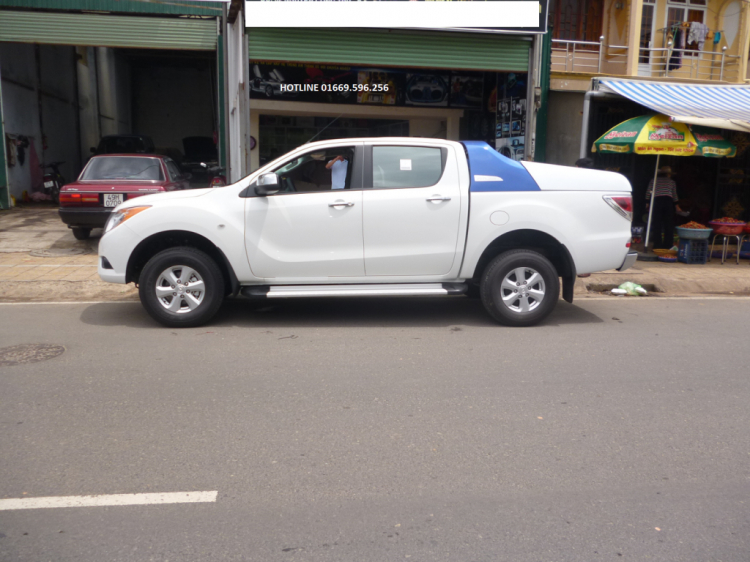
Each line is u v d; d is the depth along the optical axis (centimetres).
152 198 666
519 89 1361
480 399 463
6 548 278
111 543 283
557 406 452
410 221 656
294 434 398
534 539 290
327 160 670
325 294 654
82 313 726
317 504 317
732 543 289
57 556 273
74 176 2075
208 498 321
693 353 595
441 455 372
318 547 282
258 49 1186
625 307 816
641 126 1096
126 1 1371
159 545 282
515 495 328
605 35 1480
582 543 287
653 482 344
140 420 417
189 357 558
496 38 1274
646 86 1267
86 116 2192
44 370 517
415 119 1698
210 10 1397
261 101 1520
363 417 427
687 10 1500
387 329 670
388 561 272
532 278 676
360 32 1219
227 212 649
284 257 655
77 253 1054
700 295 937
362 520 303
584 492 332
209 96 2762
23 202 1645
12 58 1612
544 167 682
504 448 382
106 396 460
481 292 679
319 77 1527
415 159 670
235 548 280
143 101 2716
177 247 656
